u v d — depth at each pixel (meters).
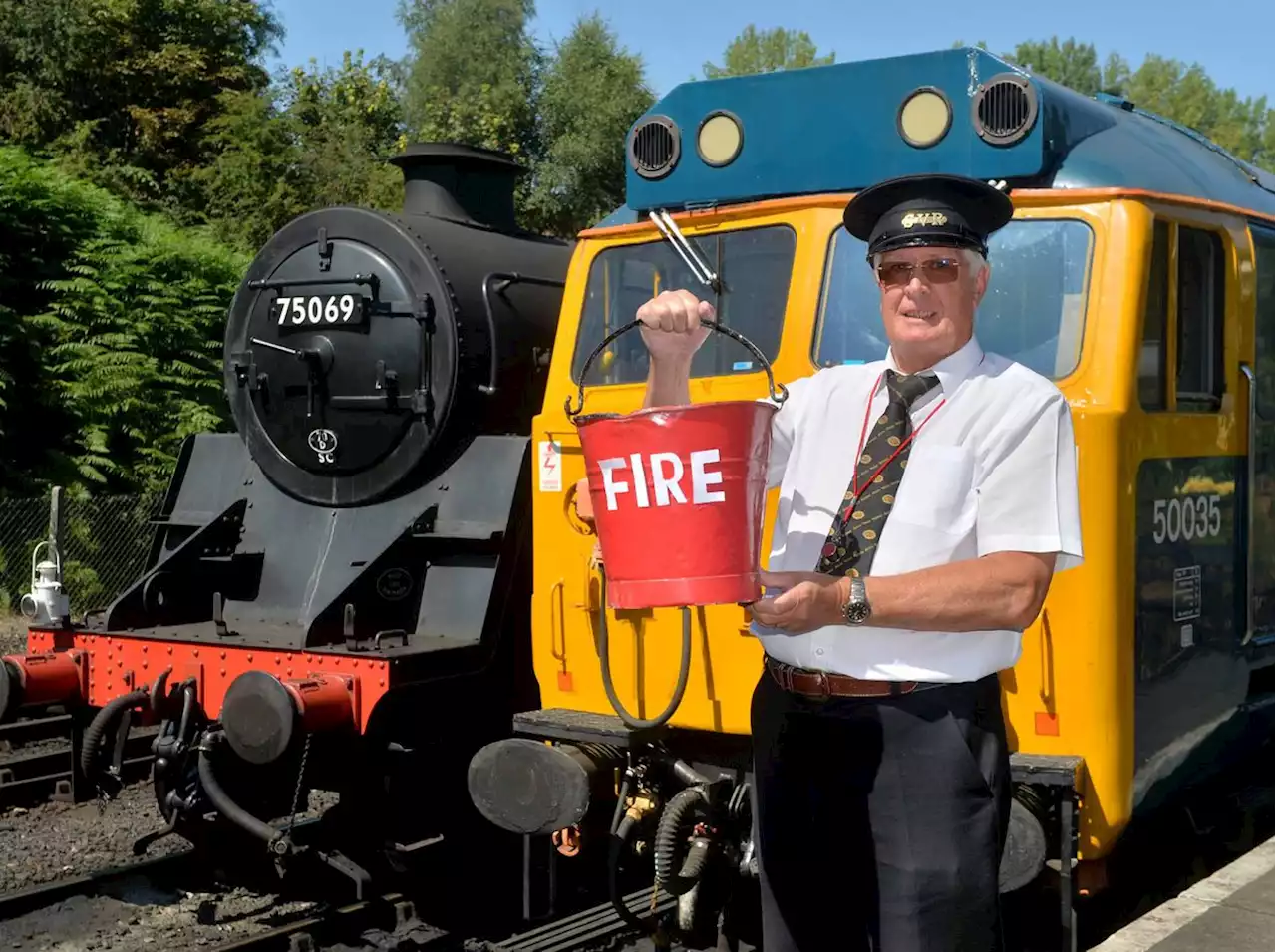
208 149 22.95
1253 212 4.98
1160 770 4.33
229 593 6.09
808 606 2.30
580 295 5.11
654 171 4.89
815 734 2.56
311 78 25.31
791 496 2.67
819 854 2.58
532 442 5.34
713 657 4.47
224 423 13.58
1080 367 4.11
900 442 2.52
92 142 21.69
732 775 4.52
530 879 4.71
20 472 12.16
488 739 5.52
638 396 4.87
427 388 5.67
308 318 5.96
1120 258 4.14
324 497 5.98
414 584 5.64
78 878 5.42
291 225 6.12
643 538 2.32
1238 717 5.05
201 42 24.09
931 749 2.48
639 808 4.40
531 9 29.05
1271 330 5.19
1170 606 4.35
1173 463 4.36
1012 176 4.27
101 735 5.28
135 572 12.26
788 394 2.55
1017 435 2.44
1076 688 3.94
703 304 2.57
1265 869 4.62
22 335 12.07
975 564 2.38
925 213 2.50
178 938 4.97
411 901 5.14
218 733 5.13
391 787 5.10
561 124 27.61
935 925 2.45
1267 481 5.15
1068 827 3.78
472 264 5.97
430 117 27.09
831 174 4.53
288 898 5.46
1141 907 5.22
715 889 4.27
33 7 21.52
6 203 12.65
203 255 13.74
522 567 5.58
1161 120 5.61
